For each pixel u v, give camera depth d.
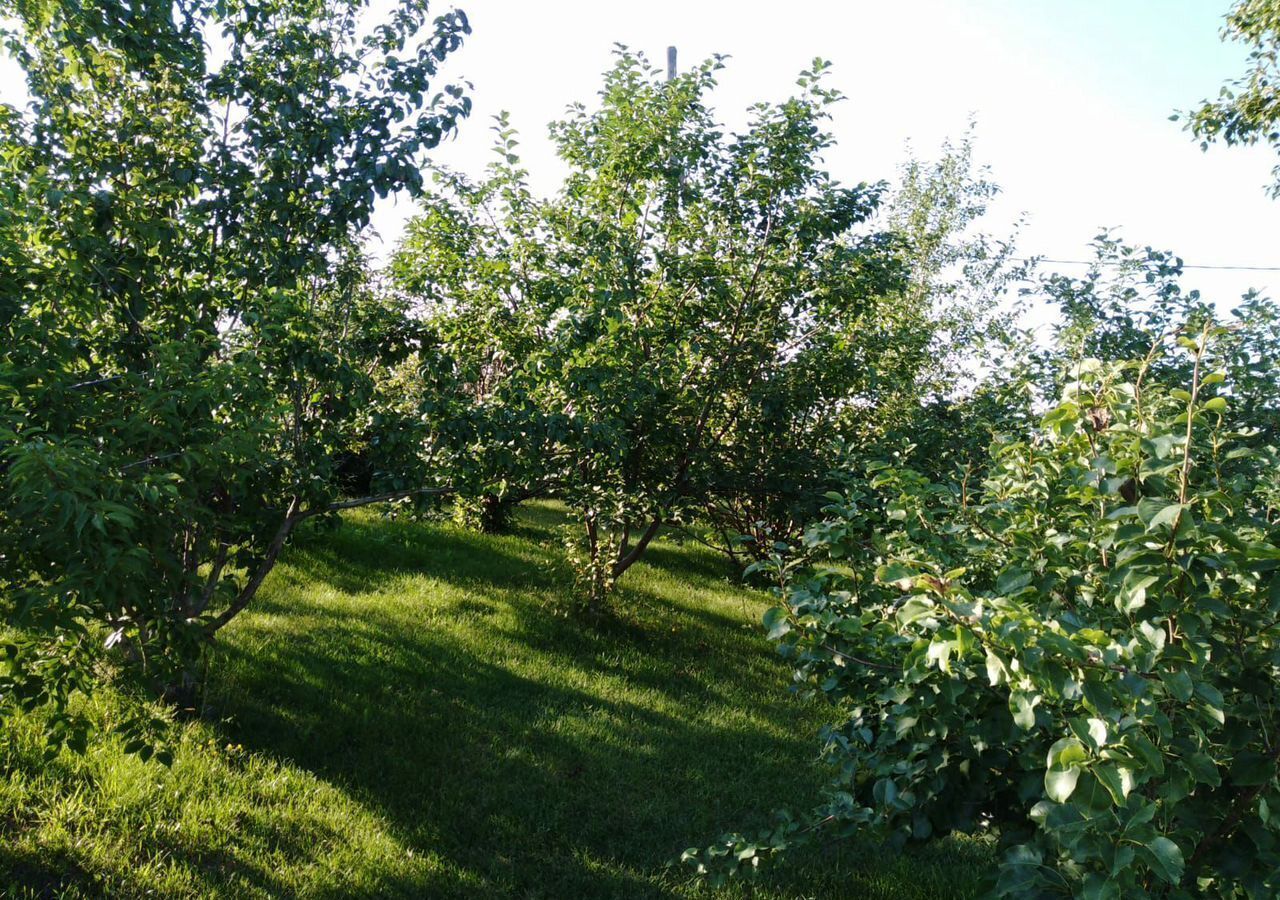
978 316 12.70
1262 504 3.36
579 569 9.34
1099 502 2.78
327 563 9.65
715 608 10.60
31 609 3.25
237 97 5.36
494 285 8.03
